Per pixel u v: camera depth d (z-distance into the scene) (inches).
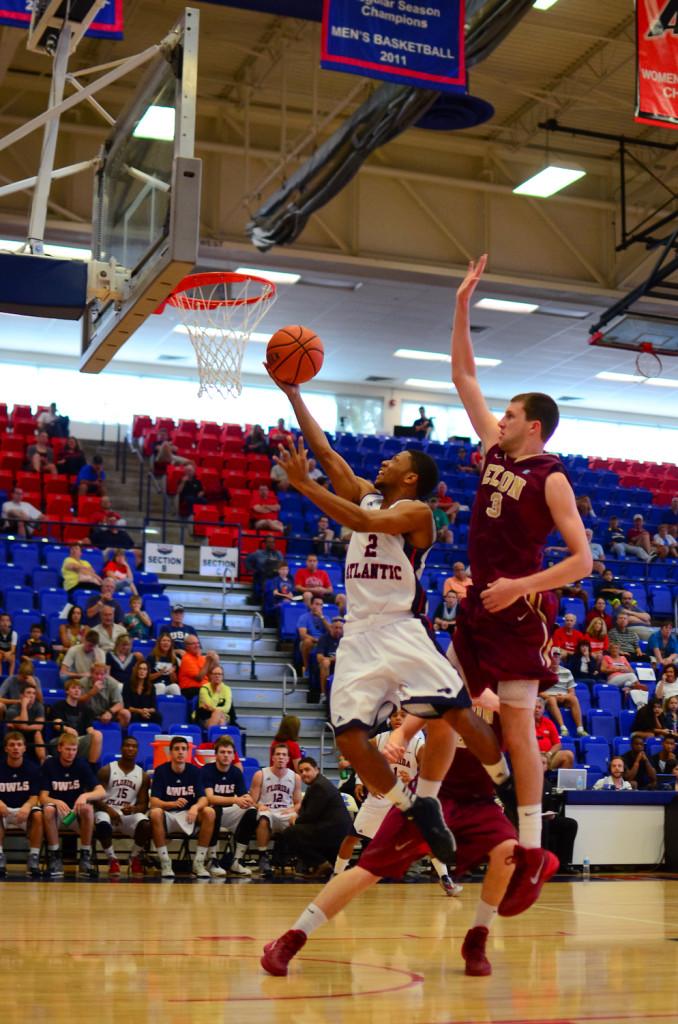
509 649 154.9
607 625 627.8
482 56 429.7
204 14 599.2
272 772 403.5
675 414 1091.9
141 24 611.8
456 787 169.5
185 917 254.7
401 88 462.3
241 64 658.2
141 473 734.5
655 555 770.2
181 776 391.2
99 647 463.8
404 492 160.9
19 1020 123.1
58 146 656.4
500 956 198.2
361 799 425.7
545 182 694.5
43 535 628.4
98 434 908.6
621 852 446.3
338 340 878.4
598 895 351.6
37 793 373.1
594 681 578.9
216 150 682.8
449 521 746.8
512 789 161.0
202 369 455.2
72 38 319.9
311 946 207.3
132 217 302.5
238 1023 122.3
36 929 224.7
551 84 674.2
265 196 693.3
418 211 730.2
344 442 853.2
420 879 398.3
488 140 729.6
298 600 584.7
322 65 314.3
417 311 802.8
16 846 408.5
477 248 737.0
